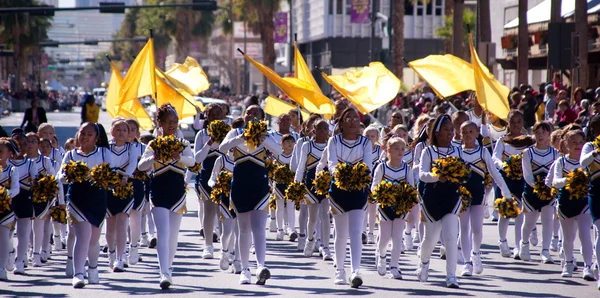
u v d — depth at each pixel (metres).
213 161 17.09
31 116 36.25
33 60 174.25
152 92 19.48
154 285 14.50
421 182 14.43
